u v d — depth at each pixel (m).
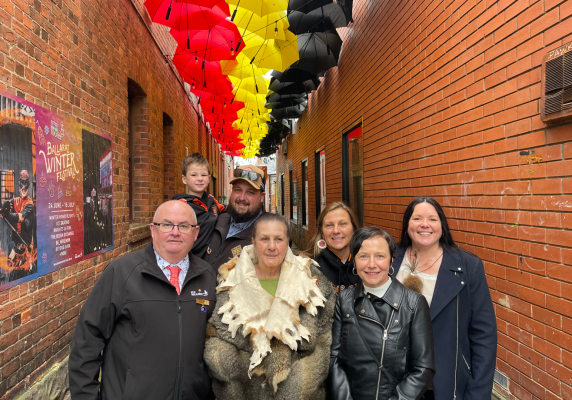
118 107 4.11
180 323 1.83
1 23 2.09
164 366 1.76
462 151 2.83
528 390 2.11
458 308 1.98
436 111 3.25
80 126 3.13
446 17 3.06
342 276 2.42
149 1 3.77
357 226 2.49
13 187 2.17
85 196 3.22
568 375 1.83
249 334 1.84
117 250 4.04
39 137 2.47
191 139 10.25
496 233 2.41
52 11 2.68
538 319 2.04
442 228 2.14
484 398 1.82
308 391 1.75
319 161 9.36
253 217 2.81
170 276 1.91
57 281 2.70
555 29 1.91
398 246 2.34
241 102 7.54
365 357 1.78
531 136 2.09
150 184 5.42
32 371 2.35
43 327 2.49
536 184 2.06
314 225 9.82
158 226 1.89
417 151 3.67
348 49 6.39
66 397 2.73
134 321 1.78
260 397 1.78
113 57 3.97
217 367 1.80
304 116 11.43
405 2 3.97
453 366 1.92
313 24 4.92
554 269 1.93
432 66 3.32
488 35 2.49
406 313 1.80
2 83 2.09
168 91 6.86
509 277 2.29
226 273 2.07
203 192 3.37
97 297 1.81
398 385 1.72
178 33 4.55
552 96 1.89
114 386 1.75
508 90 2.29
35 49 2.45
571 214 1.82
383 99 4.70
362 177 5.74
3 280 2.06
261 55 4.62
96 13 3.51
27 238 2.30
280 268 2.06
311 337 1.81
